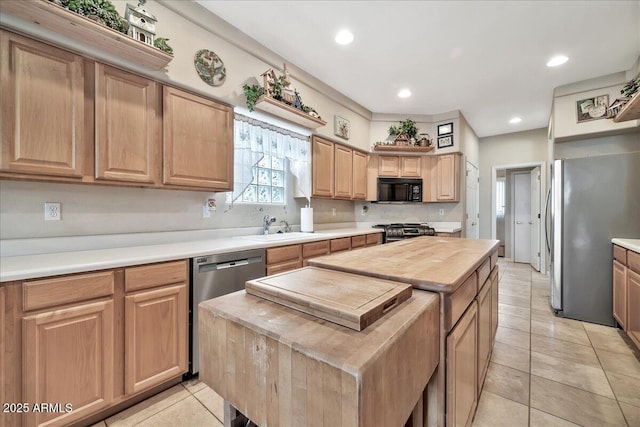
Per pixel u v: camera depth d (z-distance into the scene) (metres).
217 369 0.78
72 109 1.57
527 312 3.03
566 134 3.32
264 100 2.43
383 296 0.80
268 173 3.18
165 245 2.10
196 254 1.82
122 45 1.62
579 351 2.19
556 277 2.90
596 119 3.13
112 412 1.54
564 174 2.84
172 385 1.77
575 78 3.19
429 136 4.50
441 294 0.95
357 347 0.58
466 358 1.15
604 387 1.74
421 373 0.79
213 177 2.25
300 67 3.04
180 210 2.35
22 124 1.42
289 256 2.51
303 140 3.25
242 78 2.47
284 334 0.63
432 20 2.28
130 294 1.53
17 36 1.41
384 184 4.41
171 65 2.00
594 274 2.70
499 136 5.51
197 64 2.15
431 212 4.70
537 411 1.54
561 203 2.86
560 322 2.75
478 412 1.53
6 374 1.18
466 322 1.14
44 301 1.26
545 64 2.91
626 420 1.47
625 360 2.04
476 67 3.00
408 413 0.70
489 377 1.85
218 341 0.77
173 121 2.01
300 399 0.58
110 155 1.72
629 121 2.92
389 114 4.46
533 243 5.30
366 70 3.10
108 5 1.59
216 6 2.15
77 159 1.59
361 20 2.29
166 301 1.67
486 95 3.71
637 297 2.09
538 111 4.25
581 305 2.77
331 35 2.49
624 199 2.57
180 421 1.49
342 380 0.51
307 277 1.04
